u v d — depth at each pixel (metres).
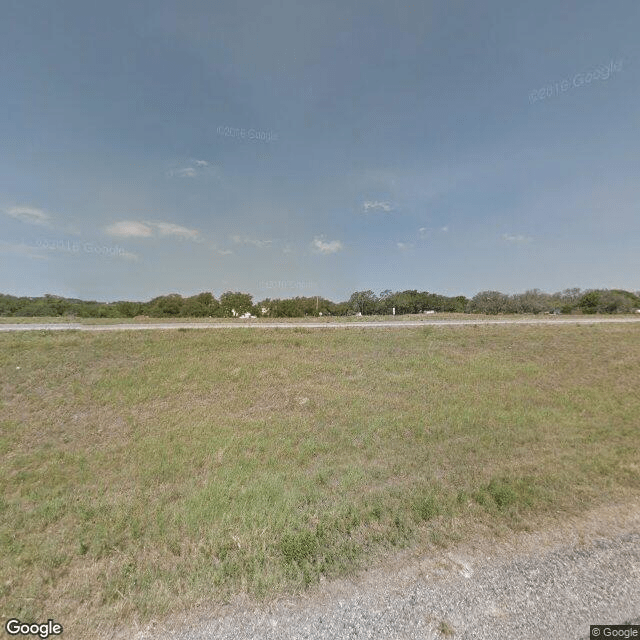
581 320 25.00
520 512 3.85
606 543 3.32
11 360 10.66
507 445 5.99
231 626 2.46
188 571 3.08
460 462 5.39
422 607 2.58
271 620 2.50
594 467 4.97
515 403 8.35
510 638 2.33
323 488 4.69
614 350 14.17
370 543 3.38
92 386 9.39
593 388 9.55
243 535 3.53
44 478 5.22
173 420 7.57
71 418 7.75
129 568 3.14
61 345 12.48
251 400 8.92
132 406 8.38
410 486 4.61
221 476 5.06
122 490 4.81
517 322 22.75
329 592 2.75
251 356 12.73
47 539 3.66
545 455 5.52
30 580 3.03
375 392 9.46
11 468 5.57
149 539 3.58
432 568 3.01
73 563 3.28
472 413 7.66
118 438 6.80
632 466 4.96
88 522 3.97
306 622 2.47
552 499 4.10
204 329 17.05
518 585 2.79
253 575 2.95
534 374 10.91
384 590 2.76
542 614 2.51
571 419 7.27
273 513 3.93
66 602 2.77
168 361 11.56
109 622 2.54
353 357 13.26
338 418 7.69
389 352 14.03
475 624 2.43
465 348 14.80
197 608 2.63
